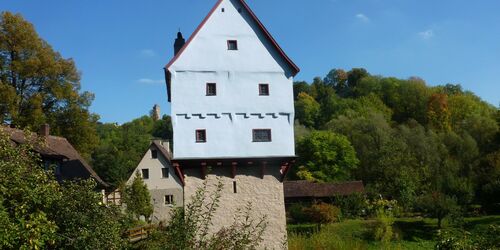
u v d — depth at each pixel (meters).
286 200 56.72
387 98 106.56
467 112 90.19
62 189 16.42
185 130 27.59
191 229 12.27
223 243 12.79
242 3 29.27
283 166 28.44
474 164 63.84
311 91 120.81
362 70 128.88
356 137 75.06
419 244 38.84
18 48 42.50
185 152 27.34
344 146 68.50
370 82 112.44
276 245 27.45
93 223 15.91
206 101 28.03
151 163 56.00
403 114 100.69
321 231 40.38
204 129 27.73
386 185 57.88
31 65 42.19
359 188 56.25
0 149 15.45
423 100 98.31
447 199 43.28
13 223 12.92
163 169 55.78
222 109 28.08
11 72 42.59
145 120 115.94
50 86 44.75
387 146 65.31
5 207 13.54
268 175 28.19
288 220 48.91
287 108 28.64
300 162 70.50
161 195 55.16
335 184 57.62
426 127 88.56
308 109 103.00
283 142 28.23
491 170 54.16
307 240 30.94
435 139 72.19
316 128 100.31
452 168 60.72
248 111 28.27
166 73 28.94
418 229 42.75
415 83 104.31
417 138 69.94
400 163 60.91
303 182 58.66
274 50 29.12
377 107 98.94
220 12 29.16
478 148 70.88
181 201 54.84
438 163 65.06
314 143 68.69
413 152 67.44
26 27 42.81
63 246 15.41
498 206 49.62
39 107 42.69
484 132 74.19
